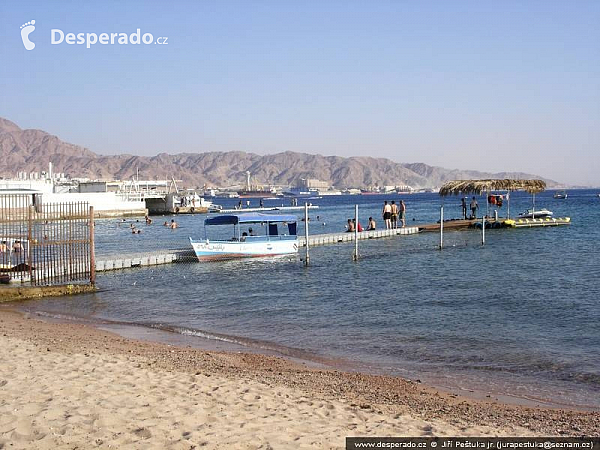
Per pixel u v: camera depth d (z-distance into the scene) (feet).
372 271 124.06
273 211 465.47
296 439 30.71
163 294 99.55
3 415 31.50
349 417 35.91
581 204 479.00
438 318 75.92
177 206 438.81
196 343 63.82
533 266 125.90
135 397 36.83
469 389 46.62
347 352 59.62
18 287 94.27
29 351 51.16
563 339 63.98
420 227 217.97
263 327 72.59
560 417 38.75
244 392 40.47
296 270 128.88
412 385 46.88
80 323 75.61
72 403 34.40
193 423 32.37
